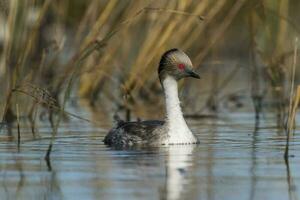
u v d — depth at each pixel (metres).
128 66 21.19
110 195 11.18
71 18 22.09
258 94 20.64
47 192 11.45
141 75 19.55
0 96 18.58
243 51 26.64
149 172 12.59
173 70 15.63
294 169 12.72
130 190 11.44
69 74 19.00
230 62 24.33
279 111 19.12
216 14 19.78
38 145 15.11
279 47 19.55
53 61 20.06
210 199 10.95
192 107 20.67
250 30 19.61
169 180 12.02
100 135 16.44
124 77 20.48
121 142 15.28
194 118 19.00
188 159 13.62
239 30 26.45
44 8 17.73
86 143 15.41
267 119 18.53
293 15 25.39
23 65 18.05
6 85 17.84
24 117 18.59
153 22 19.22
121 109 20.20
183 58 15.67
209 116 19.27
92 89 20.97
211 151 14.39
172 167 12.92
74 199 11.03
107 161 13.48
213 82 22.55
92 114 19.36
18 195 11.34
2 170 12.83
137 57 19.80
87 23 20.28
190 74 15.61
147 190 11.43
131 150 14.61
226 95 21.31
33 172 12.66
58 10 20.47
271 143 15.15
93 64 19.81
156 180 12.02
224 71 25.47
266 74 21.00
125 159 13.66
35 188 11.66
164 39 19.06
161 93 21.20
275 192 11.31
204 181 11.96
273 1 19.03
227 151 14.35
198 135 16.38
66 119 18.69
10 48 17.78
